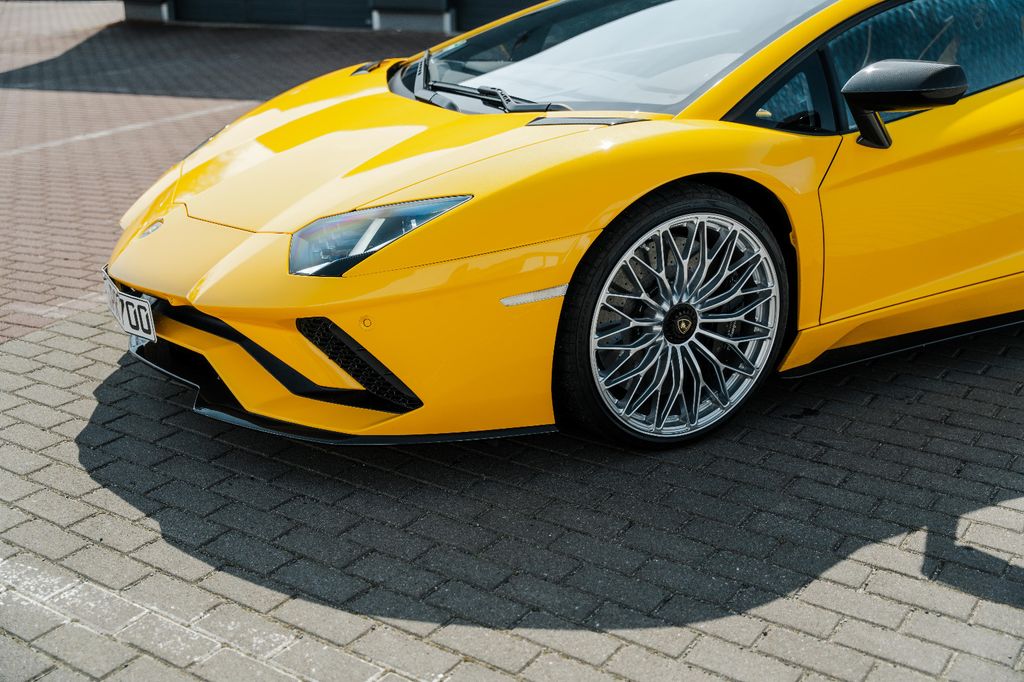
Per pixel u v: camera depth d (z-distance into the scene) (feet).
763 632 7.38
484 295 8.71
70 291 14.93
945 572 8.06
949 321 11.34
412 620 7.55
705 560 8.27
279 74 39.68
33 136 28.58
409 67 13.12
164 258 9.60
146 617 7.57
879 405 10.84
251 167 10.43
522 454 9.96
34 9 72.08
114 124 30.19
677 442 9.99
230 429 10.51
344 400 9.20
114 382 11.64
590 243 8.90
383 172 9.48
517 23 13.09
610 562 8.25
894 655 7.13
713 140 9.41
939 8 11.00
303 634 7.39
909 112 10.36
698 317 9.75
